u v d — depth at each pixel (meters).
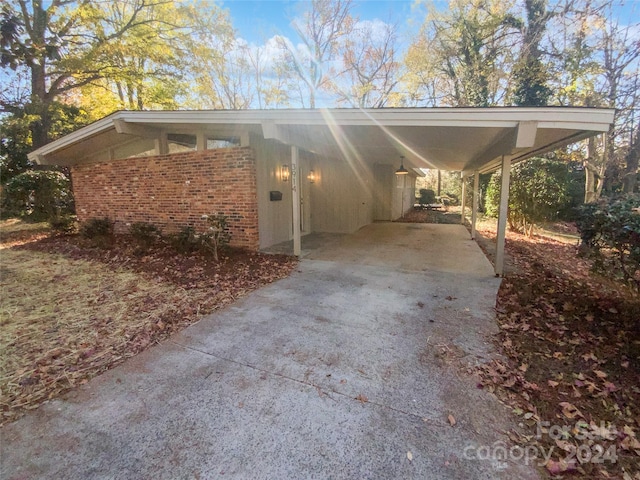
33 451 1.83
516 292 4.44
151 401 2.25
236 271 5.45
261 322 3.54
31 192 10.34
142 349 2.98
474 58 16.14
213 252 6.24
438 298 4.24
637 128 11.17
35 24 12.15
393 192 14.01
